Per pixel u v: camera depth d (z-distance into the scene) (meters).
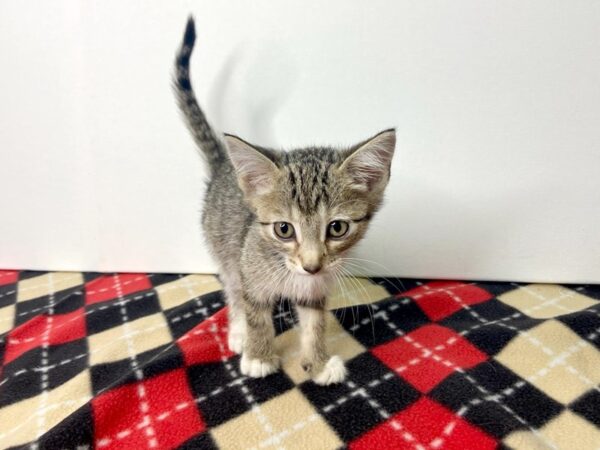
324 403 0.21
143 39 0.30
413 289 0.33
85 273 0.38
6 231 0.37
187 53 0.28
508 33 0.27
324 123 0.31
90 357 0.26
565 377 0.22
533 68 0.27
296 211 0.22
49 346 0.27
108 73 0.31
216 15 0.29
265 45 0.30
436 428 0.19
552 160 0.29
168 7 0.29
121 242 0.37
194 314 0.31
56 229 0.37
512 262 0.32
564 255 0.31
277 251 0.23
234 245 0.27
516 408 0.20
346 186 0.22
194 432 0.20
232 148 0.22
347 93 0.30
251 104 0.31
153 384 0.22
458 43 0.28
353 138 0.31
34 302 0.33
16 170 0.35
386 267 0.34
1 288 0.36
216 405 0.21
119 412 0.21
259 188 0.23
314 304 0.24
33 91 0.32
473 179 0.31
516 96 0.28
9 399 0.23
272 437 0.19
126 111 0.32
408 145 0.30
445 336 0.26
